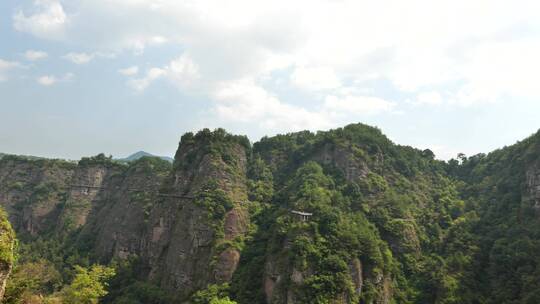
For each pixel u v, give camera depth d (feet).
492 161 462.19
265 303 296.51
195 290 338.95
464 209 398.83
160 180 523.29
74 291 281.54
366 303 285.23
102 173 635.66
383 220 356.38
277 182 450.71
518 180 369.50
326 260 286.46
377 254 305.12
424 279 319.68
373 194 386.11
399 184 417.49
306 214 321.93
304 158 462.19
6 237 127.65
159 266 402.72
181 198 419.95
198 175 418.31
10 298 171.42
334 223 312.50
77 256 472.85
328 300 270.67
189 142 464.24
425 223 383.24
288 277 287.07
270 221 368.68
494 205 370.73
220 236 359.46
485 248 325.01
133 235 472.03
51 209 615.98
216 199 381.81
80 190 611.47
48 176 651.66
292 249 296.10
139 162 577.43
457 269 313.32
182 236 382.22
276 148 509.35
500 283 288.10
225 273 335.67
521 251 291.38
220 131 460.55
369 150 434.71
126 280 407.64
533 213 325.42
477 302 287.48
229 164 427.74
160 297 355.97
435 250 352.49
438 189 446.60
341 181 397.39
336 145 429.38
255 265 323.78
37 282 315.58
